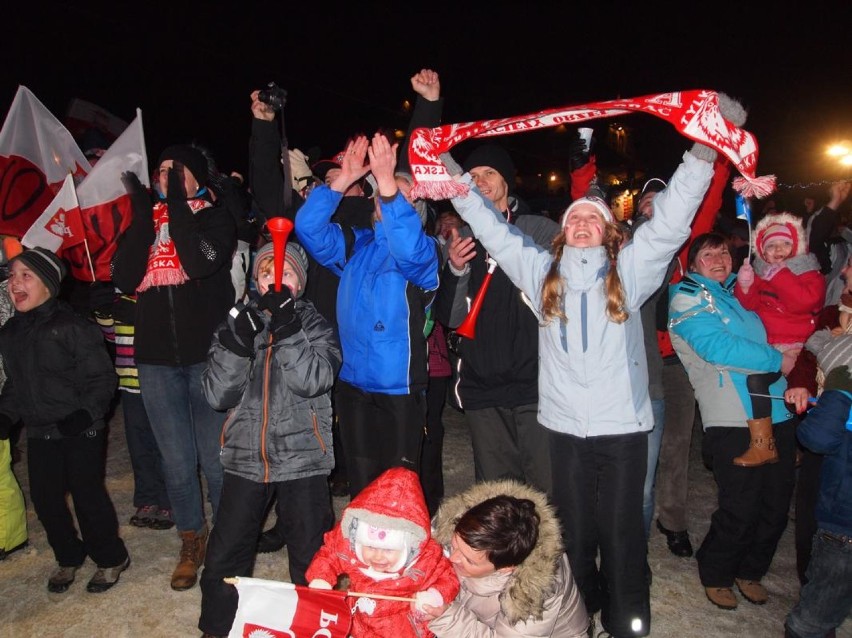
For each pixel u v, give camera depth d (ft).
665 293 13.03
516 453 11.69
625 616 10.15
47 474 11.80
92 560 12.83
